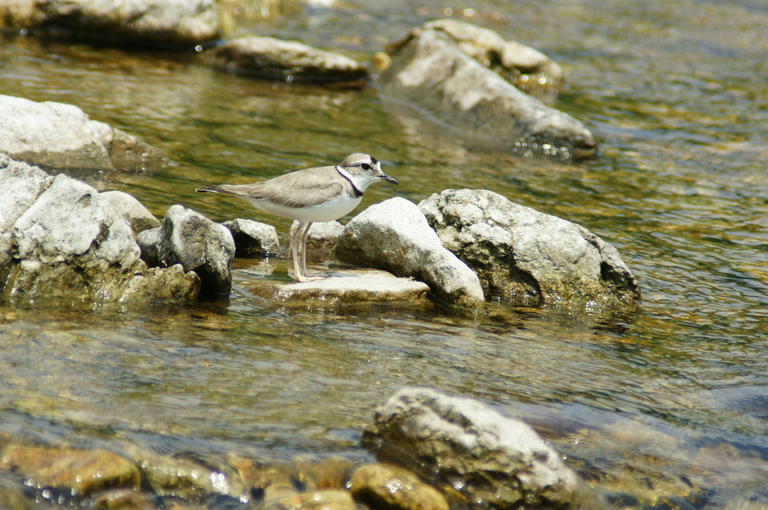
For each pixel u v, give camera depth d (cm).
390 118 2450
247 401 908
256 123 2214
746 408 1042
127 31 2762
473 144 2303
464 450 814
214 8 2905
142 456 783
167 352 1005
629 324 1306
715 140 2453
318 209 1277
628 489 850
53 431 797
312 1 3734
